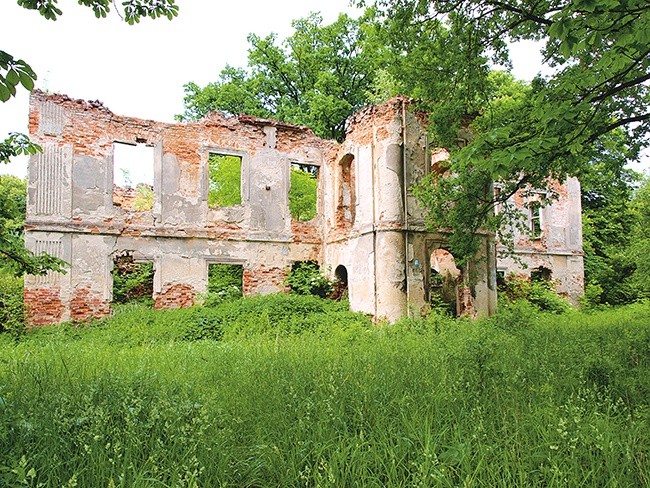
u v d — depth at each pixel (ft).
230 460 12.34
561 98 22.95
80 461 11.70
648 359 22.91
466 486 10.00
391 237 52.95
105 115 58.70
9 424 13.15
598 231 95.76
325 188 68.90
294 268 67.72
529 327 38.68
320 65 101.55
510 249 42.86
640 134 34.19
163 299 59.06
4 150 22.71
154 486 10.77
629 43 16.60
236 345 34.35
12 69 11.32
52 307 53.88
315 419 14.88
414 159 55.01
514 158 20.52
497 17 33.12
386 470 11.42
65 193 55.67
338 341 35.24
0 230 24.48
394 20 35.70
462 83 38.52
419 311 52.60
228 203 84.53
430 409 15.15
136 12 20.12
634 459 11.60
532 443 12.90
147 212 59.47
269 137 66.95
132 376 20.12
